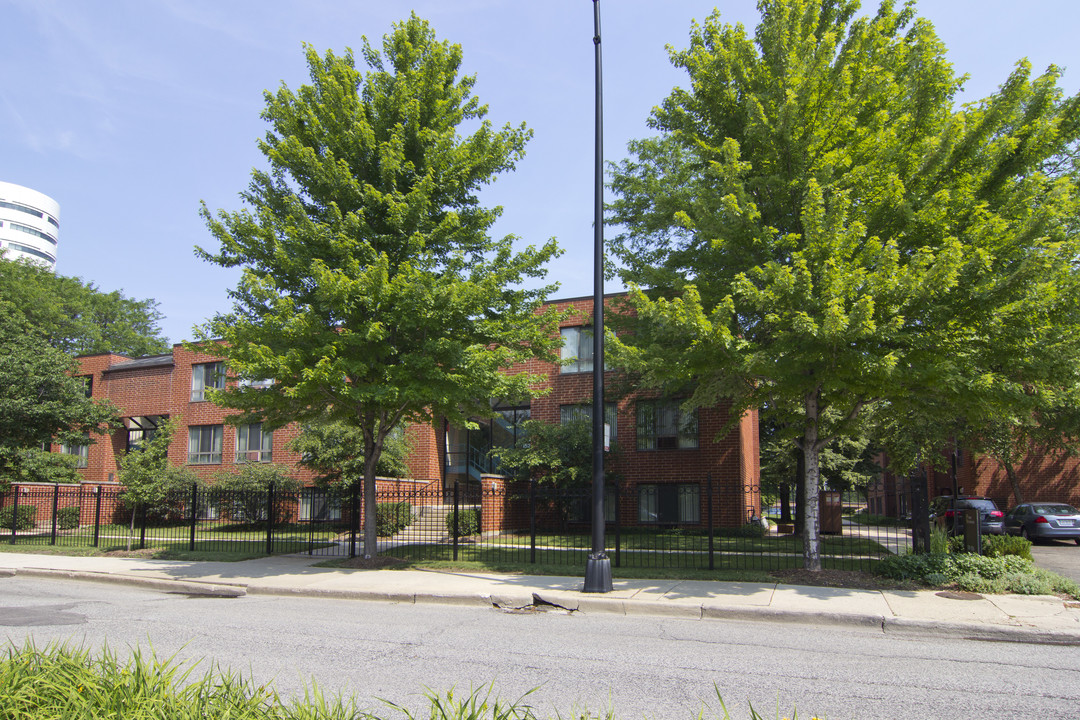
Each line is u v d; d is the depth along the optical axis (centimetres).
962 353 1024
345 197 1405
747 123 1202
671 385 1484
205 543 1881
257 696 360
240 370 1272
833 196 1028
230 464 2962
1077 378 1033
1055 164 1498
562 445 2152
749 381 1282
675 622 886
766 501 4512
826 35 1127
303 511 2617
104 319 5412
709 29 1305
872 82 1124
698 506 2247
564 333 2533
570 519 2338
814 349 1035
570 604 998
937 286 953
